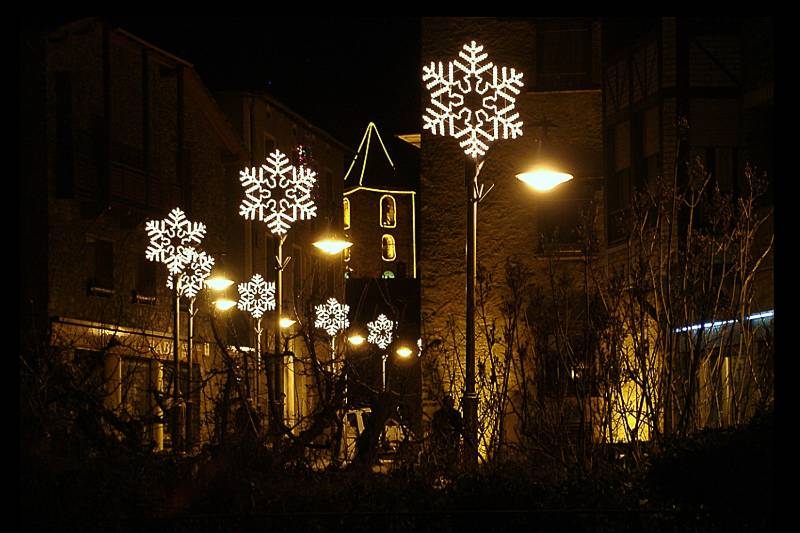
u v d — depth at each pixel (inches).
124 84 1473.9
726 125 1043.9
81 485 421.4
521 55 1104.8
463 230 1090.1
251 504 433.1
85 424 522.6
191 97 1697.8
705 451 406.0
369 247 3814.0
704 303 557.6
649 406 533.0
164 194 1531.7
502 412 560.1
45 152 1268.5
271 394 563.5
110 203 1362.0
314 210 972.6
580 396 546.3
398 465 538.6
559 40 1109.1
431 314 1077.8
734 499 394.6
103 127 1369.3
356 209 3818.9
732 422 539.2
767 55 1007.0
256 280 1231.5
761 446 394.3
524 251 1082.1
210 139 1782.7
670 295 559.5
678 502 407.2
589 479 440.1
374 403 559.2
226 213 1911.9
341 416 556.1
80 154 1314.0
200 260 1222.3
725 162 1043.3
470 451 541.0
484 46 1102.4
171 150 1608.0
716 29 1045.8
